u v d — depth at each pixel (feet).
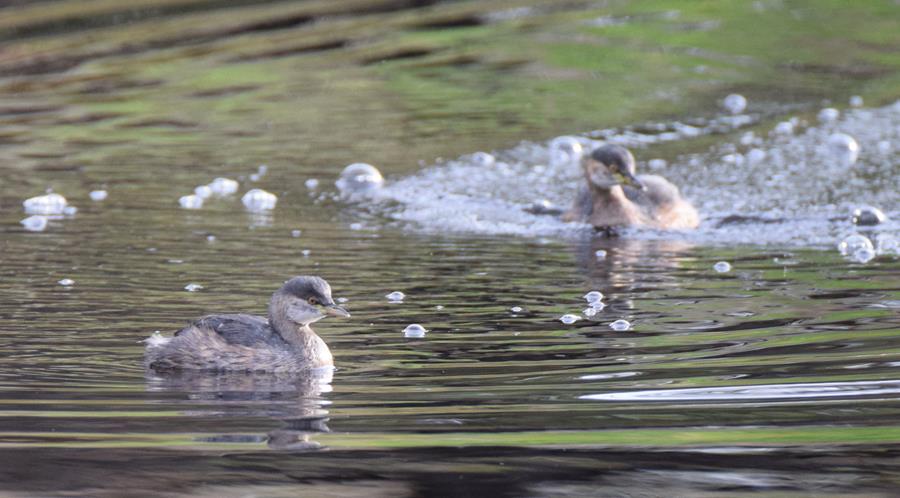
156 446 28.30
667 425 29.43
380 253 50.29
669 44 90.38
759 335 38.01
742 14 98.07
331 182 62.34
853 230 54.80
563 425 29.55
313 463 27.14
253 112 74.84
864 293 43.42
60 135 70.08
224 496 24.99
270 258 48.75
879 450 27.55
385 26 95.30
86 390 33.04
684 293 44.06
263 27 94.99
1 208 56.29
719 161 66.64
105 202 57.77
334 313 36.19
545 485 25.68
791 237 53.88
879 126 72.08
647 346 36.99
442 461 27.14
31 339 37.73
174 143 68.74
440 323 39.99
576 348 36.88
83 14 98.37
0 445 28.27
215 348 35.37
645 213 57.31
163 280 44.96
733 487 25.53
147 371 35.04
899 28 92.99
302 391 32.99
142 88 79.92
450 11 99.66
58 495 25.13
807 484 25.40
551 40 91.40
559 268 48.34
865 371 33.73
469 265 48.57
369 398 32.24
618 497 24.84
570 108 75.97
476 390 32.68
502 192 61.87
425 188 61.87
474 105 76.64
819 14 97.60
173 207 57.16
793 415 30.04
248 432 29.35
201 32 93.25
